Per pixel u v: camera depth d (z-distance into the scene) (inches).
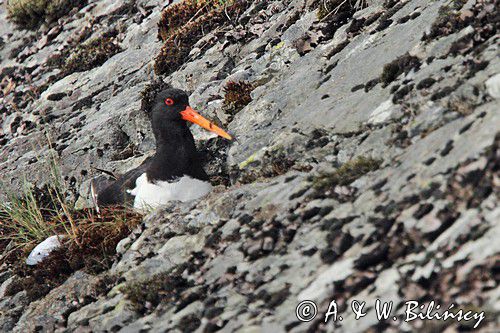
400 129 395.2
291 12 655.8
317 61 559.5
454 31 433.7
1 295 496.4
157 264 413.7
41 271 489.7
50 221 580.1
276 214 388.5
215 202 429.1
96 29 914.1
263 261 362.0
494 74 369.4
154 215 457.4
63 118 768.9
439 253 299.3
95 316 405.1
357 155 400.5
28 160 709.9
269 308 330.3
